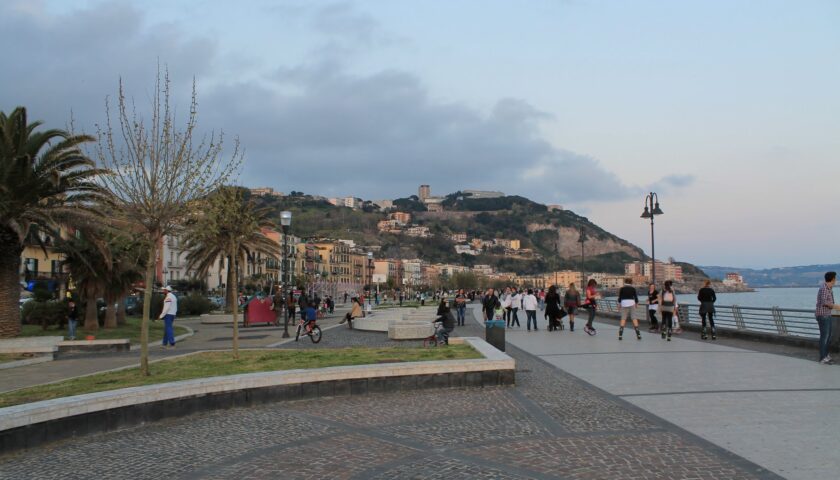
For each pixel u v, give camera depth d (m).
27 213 22.27
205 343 23.58
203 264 46.19
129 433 8.48
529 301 27.41
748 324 21.30
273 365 12.54
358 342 22.73
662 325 21.59
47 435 7.80
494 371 11.70
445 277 183.25
